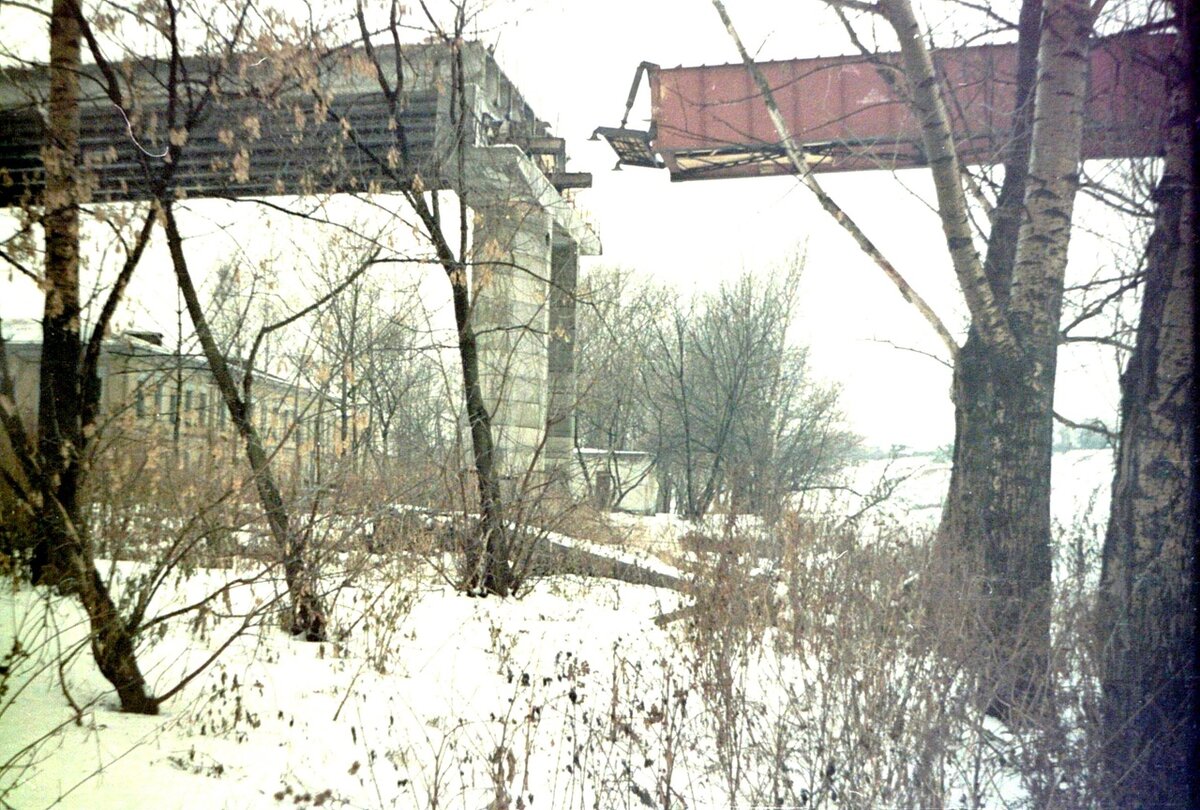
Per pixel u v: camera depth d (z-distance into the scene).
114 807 4.78
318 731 6.58
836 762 5.37
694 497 34.06
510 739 6.52
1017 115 8.51
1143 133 7.21
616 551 16.14
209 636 8.52
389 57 13.34
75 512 6.53
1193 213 6.16
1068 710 5.62
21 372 8.23
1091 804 5.12
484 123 16.23
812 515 9.64
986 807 5.23
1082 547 7.15
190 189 8.56
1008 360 7.69
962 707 5.39
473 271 13.27
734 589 7.39
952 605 6.31
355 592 10.65
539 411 19.00
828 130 14.86
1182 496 5.95
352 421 9.70
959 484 7.77
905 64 7.78
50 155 7.38
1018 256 7.82
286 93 9.29
